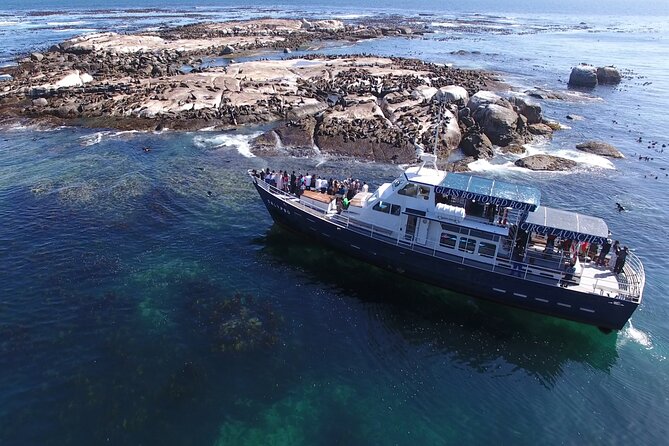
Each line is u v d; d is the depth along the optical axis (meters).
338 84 70.00
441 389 23.20
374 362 24.55
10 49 107.62
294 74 74.75
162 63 86.69
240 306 27.70
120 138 54.03
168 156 49.06
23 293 28.03
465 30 172.38
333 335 26.11
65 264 30.77
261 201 40.34
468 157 52.31
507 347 26.03
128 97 62.47
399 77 73.50
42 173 44.19
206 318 26.61
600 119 68.94
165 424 20.55
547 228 26.73
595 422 21.81
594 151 55.41
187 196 40.53
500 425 21.47
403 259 30.20
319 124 55.53
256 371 23.42
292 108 61.28
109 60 86.50
